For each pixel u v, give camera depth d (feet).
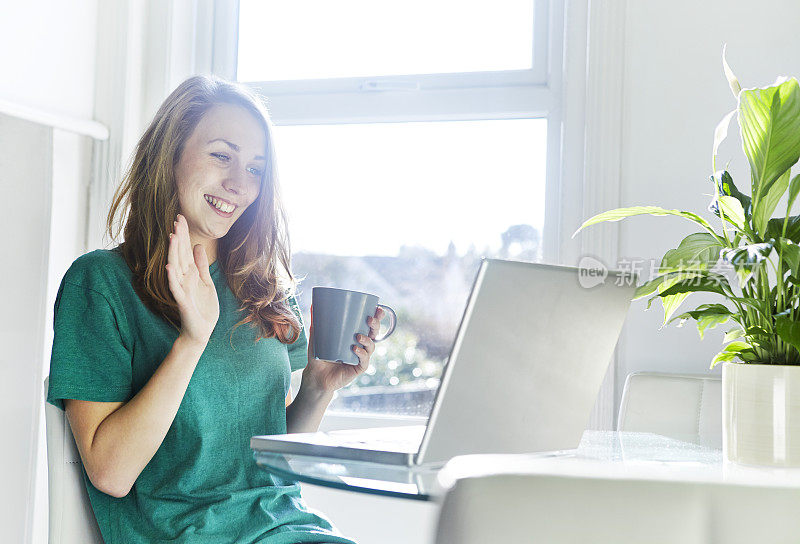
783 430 3.25
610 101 6.61
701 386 5.32
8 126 6.21
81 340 3.90
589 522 1.72
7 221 6.15
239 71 7.86
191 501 3.95
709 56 6.43
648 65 6.57
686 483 1.72
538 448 3.37
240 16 7.88
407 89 7.39
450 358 2.82
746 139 3.47
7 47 6.49
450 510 1.77
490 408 3.05
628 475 1.76
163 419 3.73
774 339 3.39
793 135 3.33
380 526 6.88
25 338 6.29
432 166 7.37
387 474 2.98
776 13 6.31
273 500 4.14
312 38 7.76
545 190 7.06
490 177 7.22
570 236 6.80
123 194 4.55
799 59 6.25
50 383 3.82
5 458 6.15
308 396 4.68
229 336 4.35
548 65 7.11
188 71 7.77
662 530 1.70
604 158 6.60
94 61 7.47
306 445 3.35
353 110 7.50
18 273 6.23
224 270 4.58
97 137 7.21
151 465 4.01
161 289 4.11
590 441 4.20
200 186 4.38
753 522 1.68
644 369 6.31
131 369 4.03
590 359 3.49
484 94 7.20
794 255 3.38
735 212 3.52
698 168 6.42
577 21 6.90
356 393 7.40
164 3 7.59
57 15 7.02
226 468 4.13
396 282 7.39
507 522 1.74
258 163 4.60
